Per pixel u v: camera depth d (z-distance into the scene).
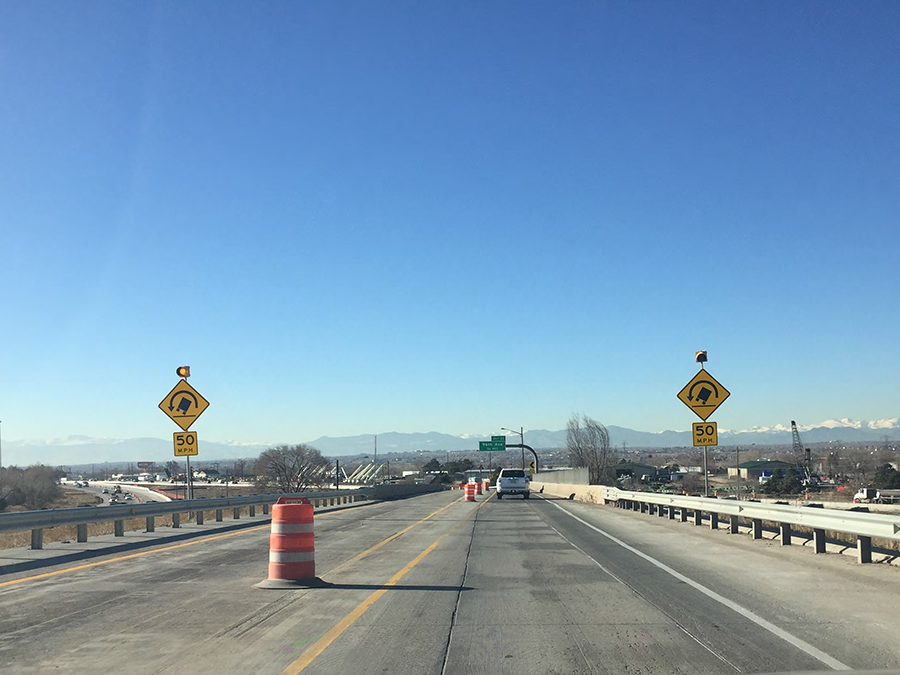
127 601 11.24
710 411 23.61
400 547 18.75
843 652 8.07
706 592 11.77
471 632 9.20
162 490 136.00
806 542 17.97
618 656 8.05
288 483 106.12
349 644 8.61
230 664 7.77
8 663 7.85
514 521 27.98
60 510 18.53
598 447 122.12
